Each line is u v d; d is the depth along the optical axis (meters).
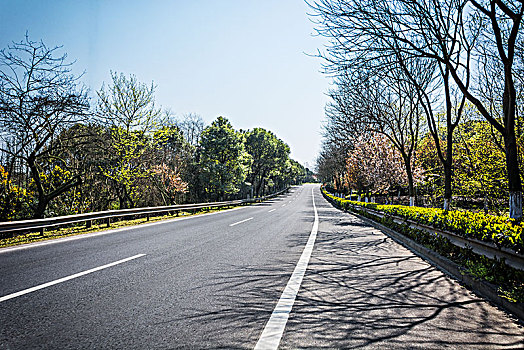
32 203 17.66
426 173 25.56
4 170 15.86
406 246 9.46
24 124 14.92
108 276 5.72
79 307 4.16
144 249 8.59
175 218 19.75
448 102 11.73
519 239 4.64
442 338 3.36
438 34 8.46
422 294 4.85
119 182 26.25
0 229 9.77
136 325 3.60
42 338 3.26
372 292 4.92
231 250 8.48
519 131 11.96
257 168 70.94
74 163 24.56
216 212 26.61
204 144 48.34
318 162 59.25
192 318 3.81
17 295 4.62
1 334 3.34
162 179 34.81
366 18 8.12
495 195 15.01
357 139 28.25
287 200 57.88
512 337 3.40
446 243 7.33
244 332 3.43
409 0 8.27
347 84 15.05
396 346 3.16
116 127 25.42
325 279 5.66
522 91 11.65
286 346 3.12
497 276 5.02
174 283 5.30
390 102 19.22
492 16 7.12
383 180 25.59
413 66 15.12
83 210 23.09
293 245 9.45
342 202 31.59
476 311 4.16
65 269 6.25
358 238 11.16
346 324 3.69
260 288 5.07
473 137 16.95
